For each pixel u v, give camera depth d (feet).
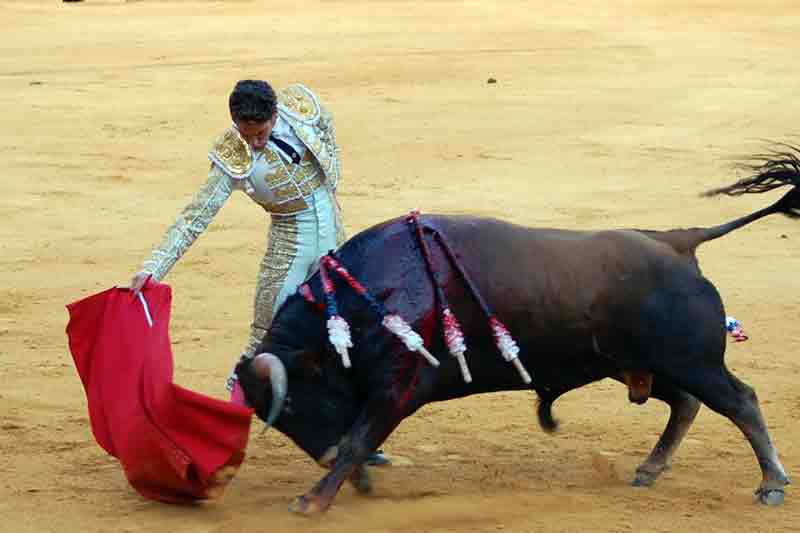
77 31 196.24
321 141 39.73
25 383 51.67
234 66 158.20
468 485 40.42
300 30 196.24
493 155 106.52
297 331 36.94
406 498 39.04
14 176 97.60
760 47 178.09
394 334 35.88
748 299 65.92
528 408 49.11
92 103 131.54
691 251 38.93
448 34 191.01
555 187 94.63
